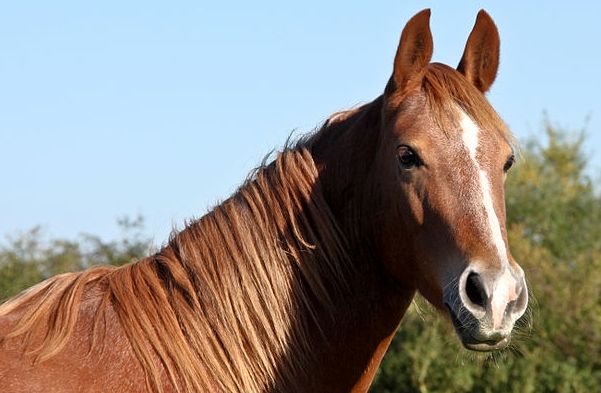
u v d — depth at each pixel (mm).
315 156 4793
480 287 4055
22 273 12367
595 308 13969
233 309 4453
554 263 15742
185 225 4734
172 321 4375
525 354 12984
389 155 4453
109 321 4332
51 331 4258
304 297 4559
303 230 4609
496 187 4316
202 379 4328
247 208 4613
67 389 4098
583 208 19438
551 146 23906
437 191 4285
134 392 4203
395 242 4496
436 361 13117
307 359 4543
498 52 4805
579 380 12836
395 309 4719
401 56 4535
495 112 4508
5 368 4094
